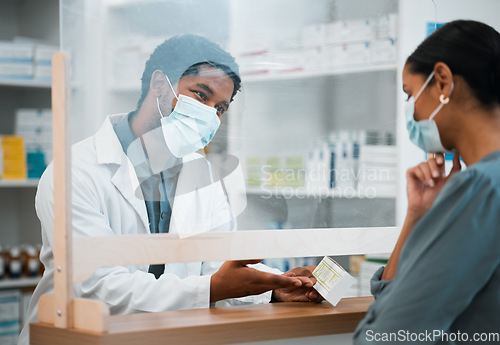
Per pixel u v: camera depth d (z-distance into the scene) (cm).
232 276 139
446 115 119
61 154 115
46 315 120
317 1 140
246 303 168
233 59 134
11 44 334
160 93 130
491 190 105
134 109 129
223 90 133
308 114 139
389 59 145
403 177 146
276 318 121
